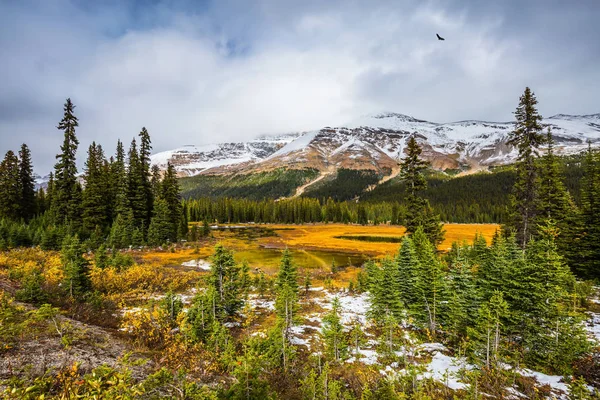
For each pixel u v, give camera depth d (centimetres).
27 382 693
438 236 3431
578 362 1362
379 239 8969
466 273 1870
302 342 1750
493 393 1198
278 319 1683
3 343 915
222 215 14075
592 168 3228
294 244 7894
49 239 3841
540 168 2705
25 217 5409
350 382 1289
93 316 1591
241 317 2123
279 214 14875
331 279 3881
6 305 1121
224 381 1056
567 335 1412
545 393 1197
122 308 1922
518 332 1477
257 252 6550
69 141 4956
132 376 891
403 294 2200
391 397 1027
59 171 4934
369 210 15088
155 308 1862
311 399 1040
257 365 911
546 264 1488
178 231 6419
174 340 1332
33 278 1700
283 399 1086
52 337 1070
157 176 7162
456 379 1313
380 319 2012
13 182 5181
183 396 747
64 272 2177
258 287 3153
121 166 6288
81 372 834
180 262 4438
